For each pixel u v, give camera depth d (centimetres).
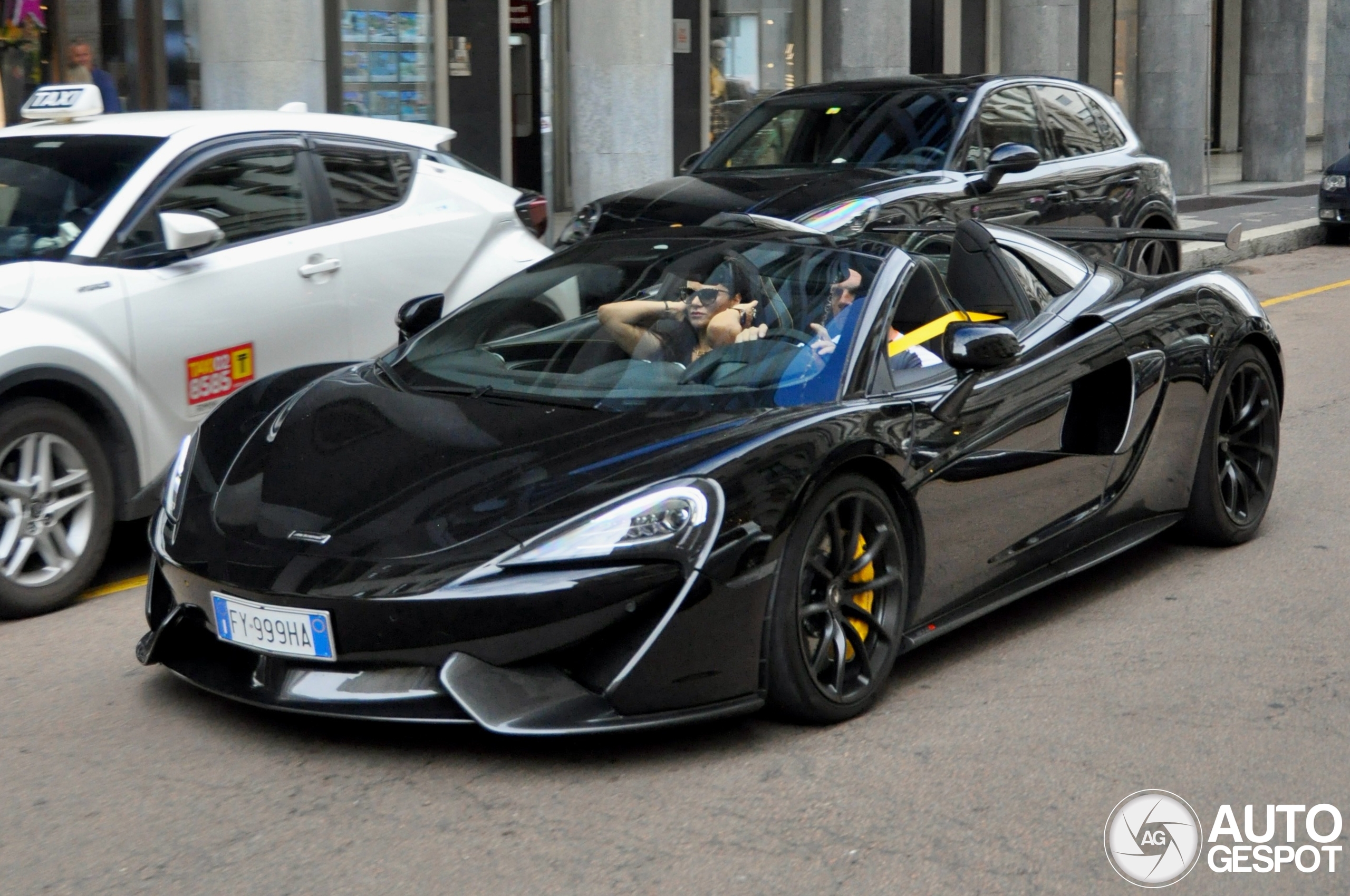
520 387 452
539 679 373
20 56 1288
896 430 431
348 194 656
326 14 1460
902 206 846
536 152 1711
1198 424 568
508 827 354
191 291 574
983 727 418
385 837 350
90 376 534
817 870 335
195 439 464
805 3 1900
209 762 392
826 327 453
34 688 450
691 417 420
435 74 1560
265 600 381
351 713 375
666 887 327
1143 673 462
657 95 1308
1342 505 658
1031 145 977
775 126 988
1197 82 2036
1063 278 546
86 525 534
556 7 1700
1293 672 464
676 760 392
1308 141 3064
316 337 628
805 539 397
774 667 396
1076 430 519
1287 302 1278
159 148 594
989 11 2184
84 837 351
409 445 420
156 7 1384
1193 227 1636
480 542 375
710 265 483
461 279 695
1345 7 2367
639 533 371
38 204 576
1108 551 530
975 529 462
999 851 346
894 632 432
